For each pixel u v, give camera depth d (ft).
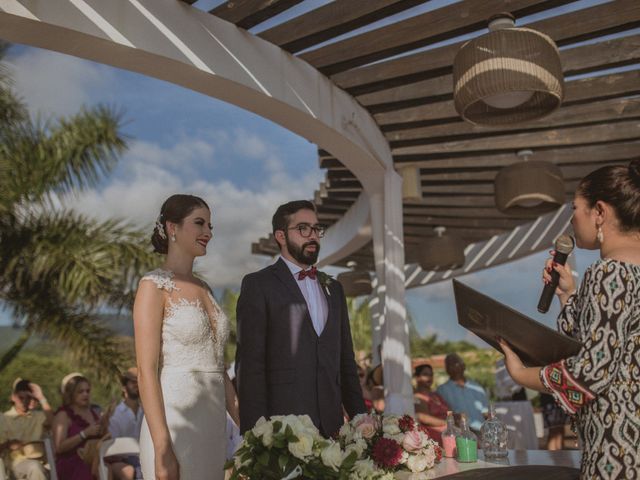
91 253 30.19
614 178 5.94
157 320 8.30
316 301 9.55
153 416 7.89
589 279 5.70
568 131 20.29
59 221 31.30
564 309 6.82
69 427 18.29
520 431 24.21
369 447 7.82
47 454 17.42
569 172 23.57
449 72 16.08
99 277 30.68
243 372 8.89
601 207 5.96
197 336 8.52
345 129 17.58
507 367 6.31
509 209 20.33
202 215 9.08
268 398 9.02
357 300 70.18
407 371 19.80
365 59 15.90
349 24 14.40
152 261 30.99
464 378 21.35
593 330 5.49
